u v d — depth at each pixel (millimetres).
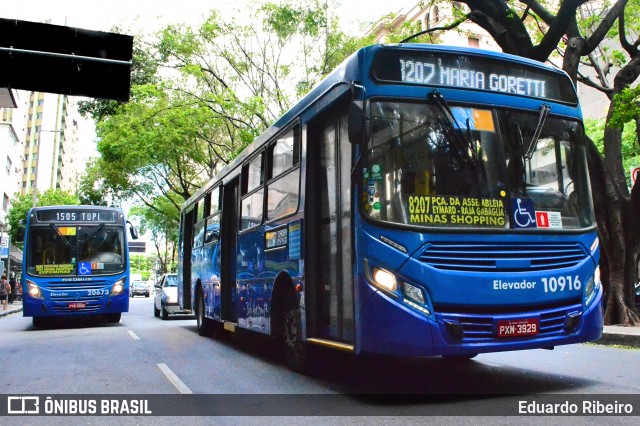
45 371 8266
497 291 5359
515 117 6000
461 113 5797
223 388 6621
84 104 26656
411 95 5738
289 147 7691
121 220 16984
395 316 5227
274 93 24453
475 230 5469
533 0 13875
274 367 8086
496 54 6105
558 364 7789
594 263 5984
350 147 6086
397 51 5816
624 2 13000
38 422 5340
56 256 16141
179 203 39219
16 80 8734
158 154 26422
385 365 7910
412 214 5426
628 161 21344
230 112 23438
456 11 18406
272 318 7879
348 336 5891
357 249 5551
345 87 5992
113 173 33344
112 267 16531
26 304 15719
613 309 12656
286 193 7641
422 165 5590
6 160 47969
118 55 9125
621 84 13367
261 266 8508
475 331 5293
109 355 9852
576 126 6359
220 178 11625
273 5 23016
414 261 5289
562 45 20609
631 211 12836
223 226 11016
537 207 5777
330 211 6531
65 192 55312
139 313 25562
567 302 5707
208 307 12297
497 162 5758
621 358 8391
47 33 8930
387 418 4934
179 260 16781
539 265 5609
